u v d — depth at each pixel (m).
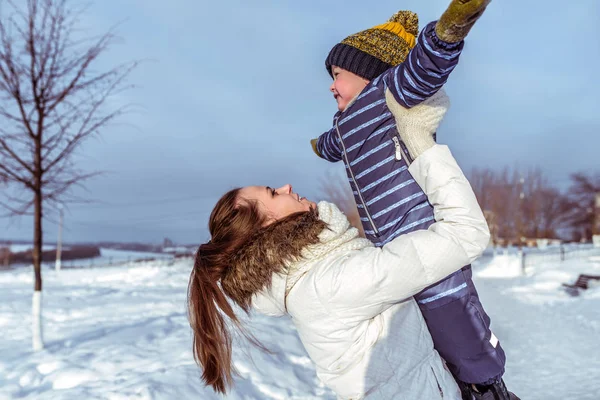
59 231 37.22
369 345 1.69
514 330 10.38
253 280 1.75
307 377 5.76
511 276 25.03
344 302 1.63
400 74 1.67
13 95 6.93
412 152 1.72
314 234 1.72
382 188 1.89
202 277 1.85
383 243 1.93
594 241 44.62
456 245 1.57
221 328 1.91
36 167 7.29
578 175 55.03
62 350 7.05
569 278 22.47
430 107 1.72
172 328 8.05
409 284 1.59
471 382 1.85
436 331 1.84
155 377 5.05
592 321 11.10
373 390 1.71
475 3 1.39
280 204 1.86
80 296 15.73
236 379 5.11
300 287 1.71
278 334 6.93
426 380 1.75
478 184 48.56
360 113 1.92
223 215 1.84
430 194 1.68
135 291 17.67
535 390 6.36
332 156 2.55
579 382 6.62
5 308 12.40
